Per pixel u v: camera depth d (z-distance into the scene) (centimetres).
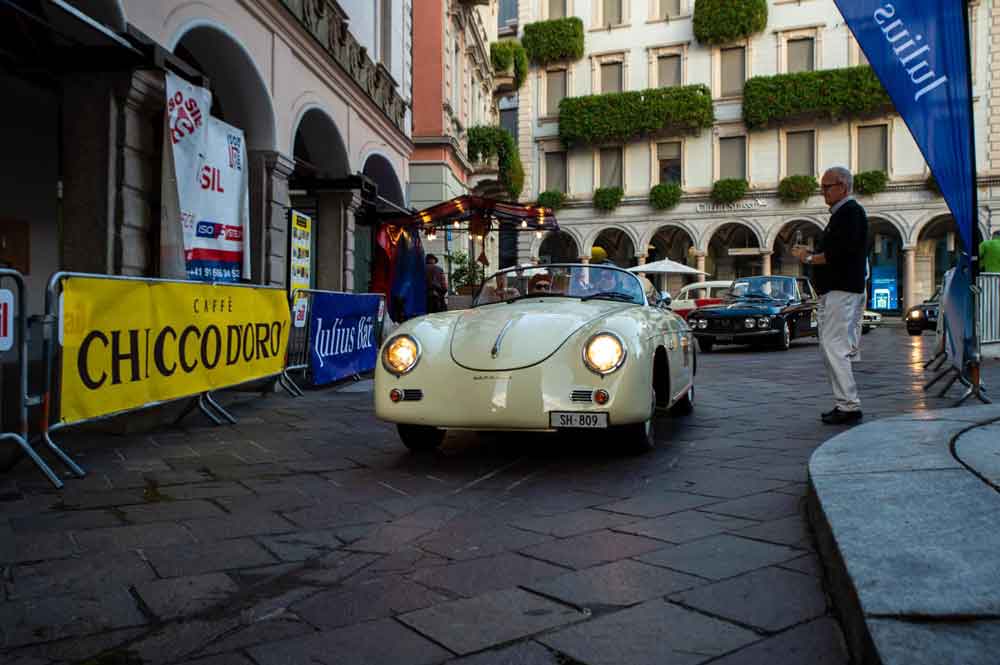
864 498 263
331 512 348
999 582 182
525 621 219
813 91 3216
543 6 3691
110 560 281
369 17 1279
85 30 548
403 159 1498
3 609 234
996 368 902
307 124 1080
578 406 407
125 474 425
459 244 2011
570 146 3634
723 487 378
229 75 820
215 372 589
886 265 3456
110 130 578
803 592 233
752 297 1520
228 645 208
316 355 816
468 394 418
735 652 193
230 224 728
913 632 161
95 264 580
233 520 335
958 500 251
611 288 564
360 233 1419
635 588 242
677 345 548
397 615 226
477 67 2548
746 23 3319
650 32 3534
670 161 3538
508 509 350
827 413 566
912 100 574
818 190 3256
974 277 620
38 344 523
